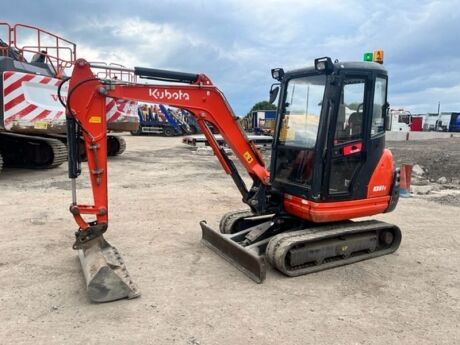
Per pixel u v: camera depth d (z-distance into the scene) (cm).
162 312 379
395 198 552
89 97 432
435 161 1537
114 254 448
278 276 470
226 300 407
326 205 484
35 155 1169
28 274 456
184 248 556
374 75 495
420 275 486
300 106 514
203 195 902
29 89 992
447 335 354
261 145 1894
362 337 347
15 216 687
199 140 2141
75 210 439
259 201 521
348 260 515
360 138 503
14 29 1055
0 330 343
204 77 508
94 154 438
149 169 1276
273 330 354
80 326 352
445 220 738
